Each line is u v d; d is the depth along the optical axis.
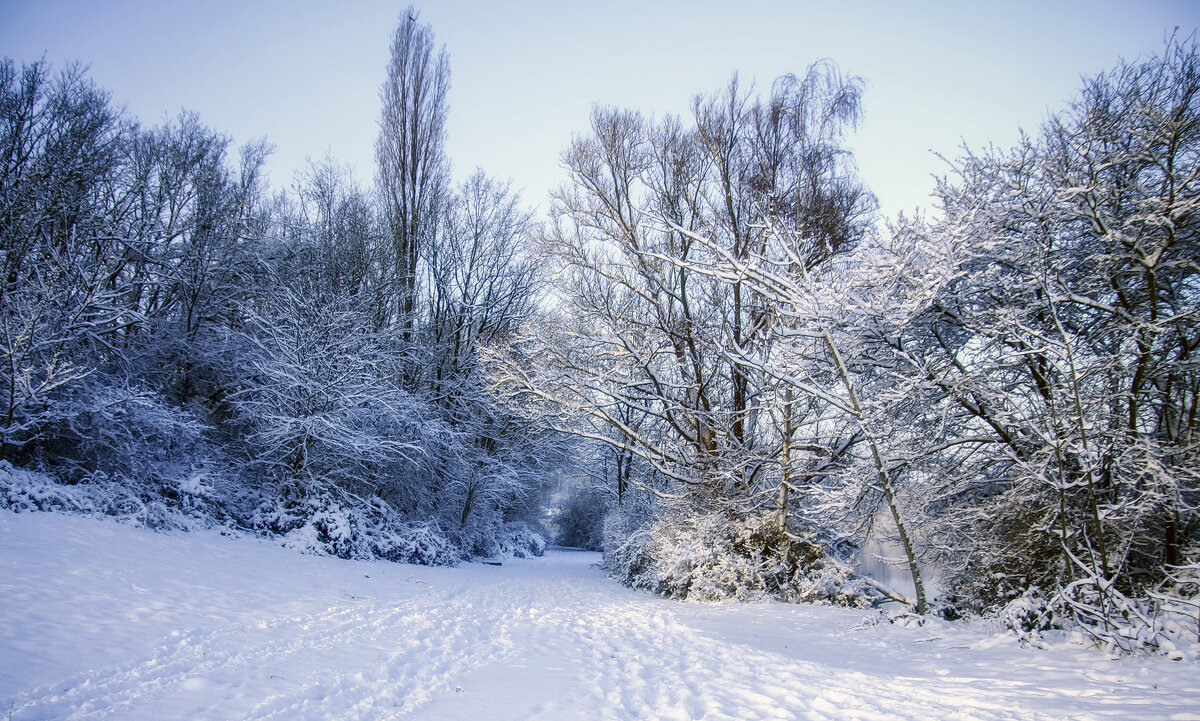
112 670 5.20
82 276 13.16
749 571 14.00
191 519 13.68
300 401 16.95
